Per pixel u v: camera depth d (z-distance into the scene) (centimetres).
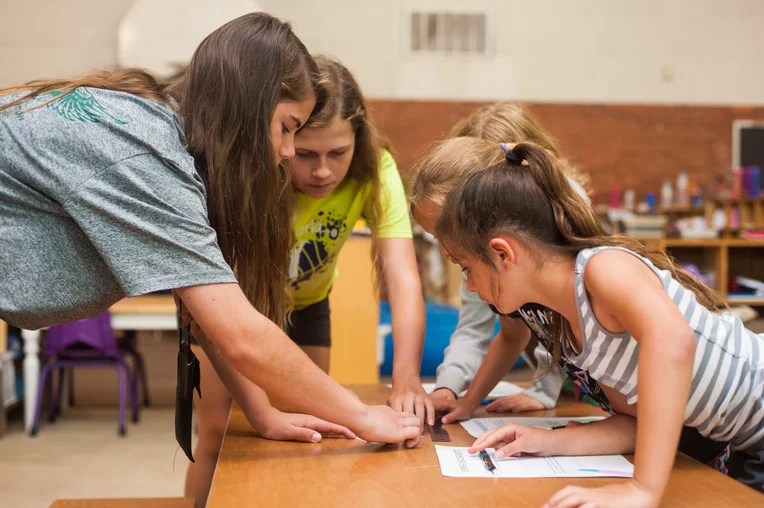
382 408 129
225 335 108
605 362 116
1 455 339
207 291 107
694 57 700
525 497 101
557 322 125
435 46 690
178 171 108
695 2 698
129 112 109
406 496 101
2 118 109
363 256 309
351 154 167
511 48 693
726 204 648
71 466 323
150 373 554
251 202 123
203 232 108
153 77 126
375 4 683
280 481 108
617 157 697
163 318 383
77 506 130
